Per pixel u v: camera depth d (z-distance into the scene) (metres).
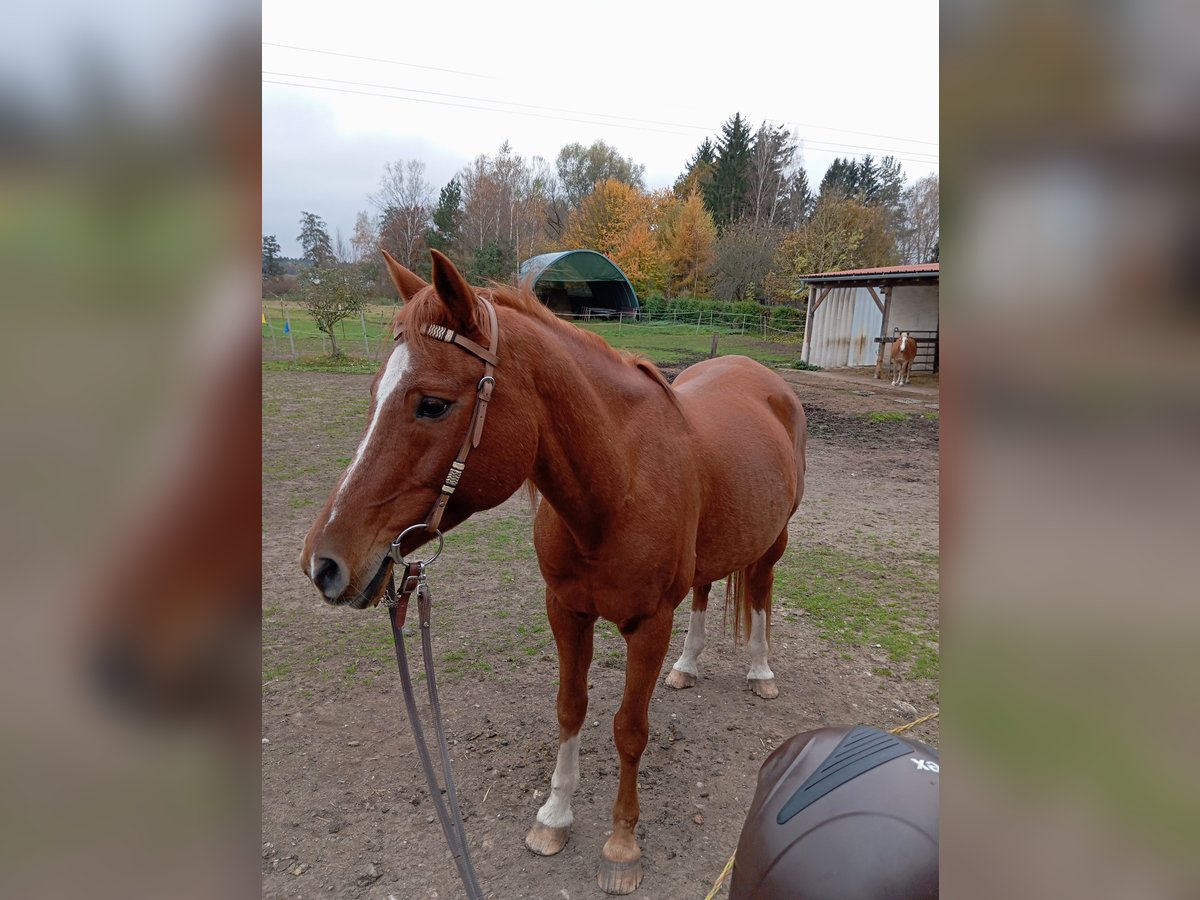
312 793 2.59
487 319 1.68
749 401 3.00
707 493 2.35
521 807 2.54
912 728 3.04
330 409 9.82
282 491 6.21
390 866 2.27
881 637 3.87
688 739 2.95
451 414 1.60
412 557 4.93
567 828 2.38
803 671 3.51
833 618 4.10
